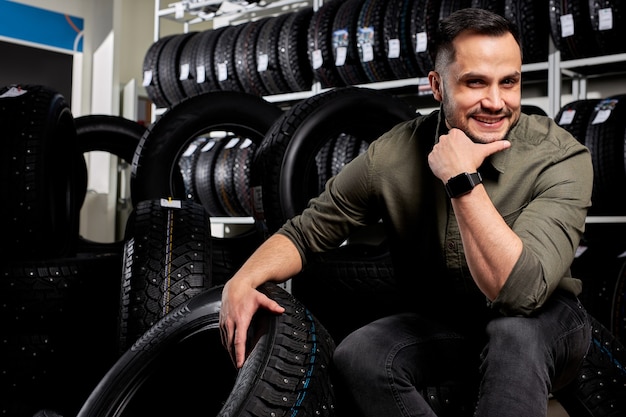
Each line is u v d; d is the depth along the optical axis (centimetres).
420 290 169
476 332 162
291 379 141
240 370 150
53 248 291
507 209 150
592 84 390
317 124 274
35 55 609
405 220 164
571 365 149
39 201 265
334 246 174
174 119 320
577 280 160
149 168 316
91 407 192
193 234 236
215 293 191
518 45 148
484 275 135
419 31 369
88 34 646
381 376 144
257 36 452
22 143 264
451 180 136
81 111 642
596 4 316
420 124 165
